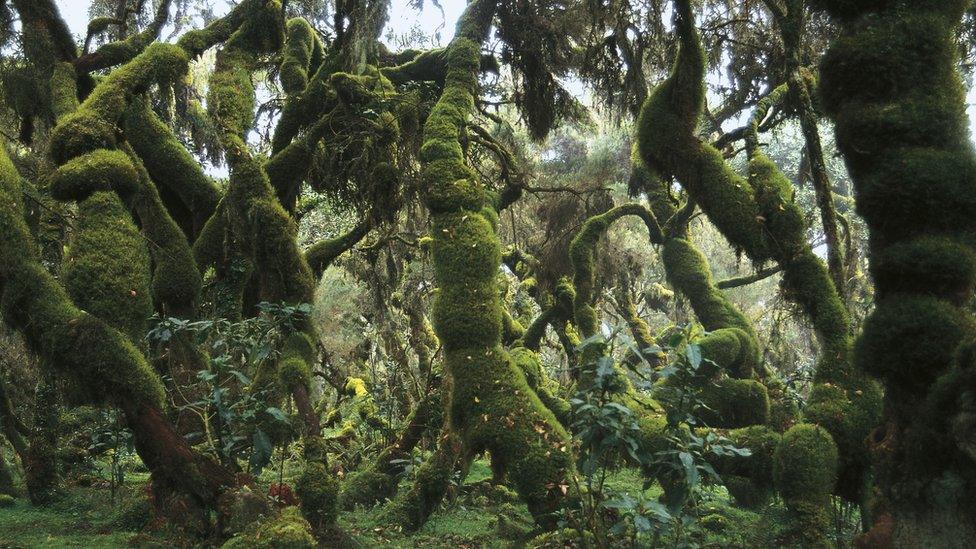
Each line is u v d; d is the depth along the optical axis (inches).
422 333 642.2
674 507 262.5
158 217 450.3
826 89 253.0
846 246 655.8
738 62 610.2
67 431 503.8
